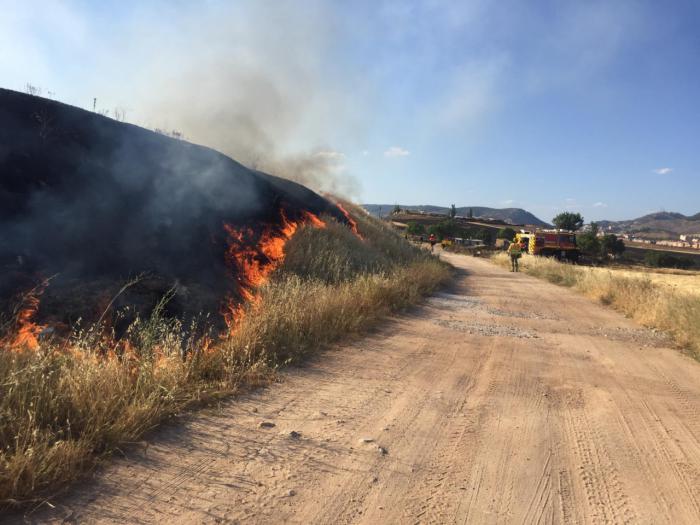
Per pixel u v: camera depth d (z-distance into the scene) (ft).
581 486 11.48
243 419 14.01
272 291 24.94
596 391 19.08
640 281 52.65
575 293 57.41
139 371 14.46
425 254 83.61
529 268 92.68
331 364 20.39
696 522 10.20
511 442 13.78
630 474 12.23
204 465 11.22
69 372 12.50
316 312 24.68
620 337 30.89
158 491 10.00
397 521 9.64
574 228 338.34
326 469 11.53
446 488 11.04
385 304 34.17
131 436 11.79
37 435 10.51
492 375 20.58
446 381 19.29
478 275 80.23
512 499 10.71
